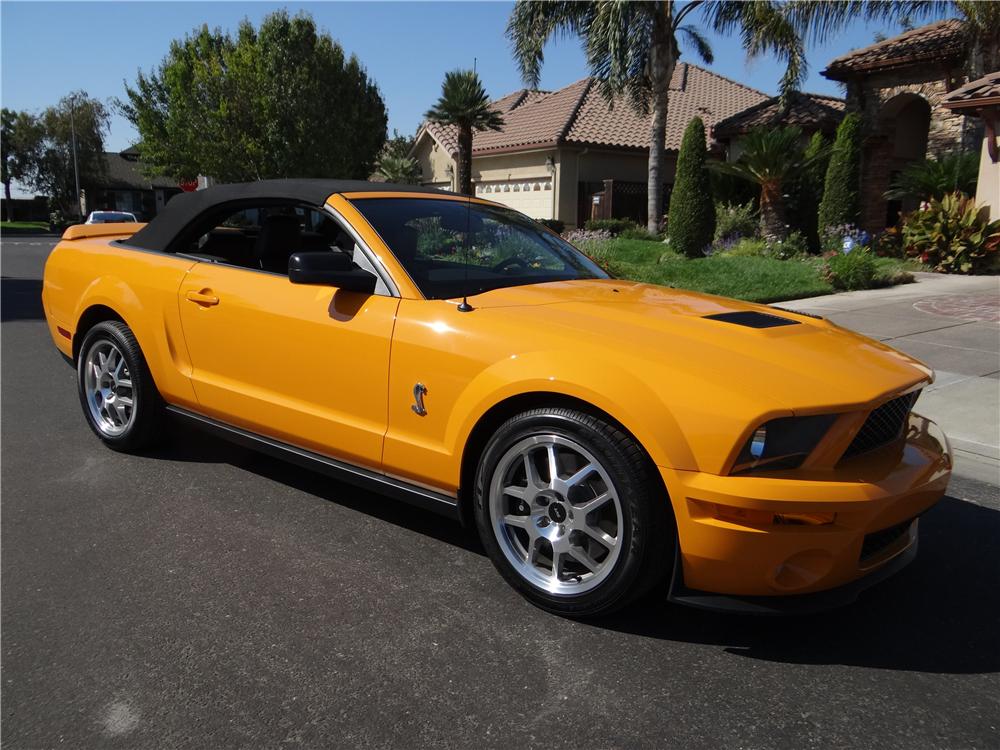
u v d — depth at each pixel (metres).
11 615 2.83
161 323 4.10
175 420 4.26
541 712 2.32
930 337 8.06
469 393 2.90
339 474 3.47
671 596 2.59
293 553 3.34
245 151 27.14
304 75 27.14
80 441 4.84
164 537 3.48
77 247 4.87
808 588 2.48
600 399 2.57
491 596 3.00
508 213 4.29
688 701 2.38
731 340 2.82
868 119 18.89
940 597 3.08
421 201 3.85
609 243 16.52
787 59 18.27
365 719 2.28
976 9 15.17
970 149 17.02
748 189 19.41
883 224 19.03
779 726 2.27
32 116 61.59
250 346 3.67
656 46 18.61
